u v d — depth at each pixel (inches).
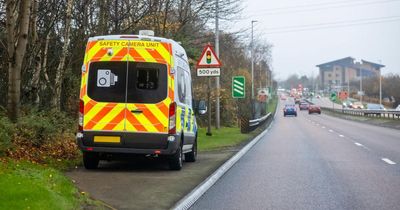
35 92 682.2
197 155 700.0
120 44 485.7
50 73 781.9
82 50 772.0
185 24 1219.9
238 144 899.4
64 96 811.4
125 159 604.4
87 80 484.7
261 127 1631.4
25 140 518.9
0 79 696.4
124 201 352.2
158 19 1055.6
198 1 1229.7
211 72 863.1
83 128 482.3
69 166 510.3
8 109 536.4
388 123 1873.8
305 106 4643.2
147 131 480.1
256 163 617.0
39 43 663.1
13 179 314.5
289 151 783.1
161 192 389.1
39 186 306.5
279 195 398.6
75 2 780.0
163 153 483.2
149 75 484.4
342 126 1787.6
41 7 705.0
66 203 298.0
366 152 758.5
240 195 398.6
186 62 569.0
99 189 391.5
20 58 532.4
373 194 401.7
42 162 484.7
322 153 746.2
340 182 462.6
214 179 475.8
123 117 480.4
